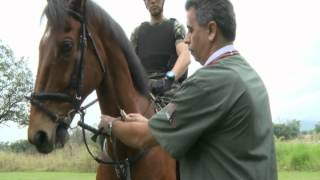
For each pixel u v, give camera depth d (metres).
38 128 3.98
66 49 4.07
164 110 3.12
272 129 3.04
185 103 2.99
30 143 4.06
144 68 5.11
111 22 4.41
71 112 4.12
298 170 24.88
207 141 3.01
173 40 5.36
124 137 3.36
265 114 2.99
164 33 5.38
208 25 3.04
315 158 25.36
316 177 20.62
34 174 25.80
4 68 41.47
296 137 31.66
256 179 2.90
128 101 4.45
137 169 4.40
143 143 3.25
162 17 5.47
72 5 4.19
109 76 4.39
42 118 4.00
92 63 4.24
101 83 4.39
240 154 2.92
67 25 4.12
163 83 4.90
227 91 2.93
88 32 4.22
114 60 4.41
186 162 3.09
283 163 25.50
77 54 4.14
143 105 4.61
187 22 3.14
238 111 2.91
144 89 4.64
